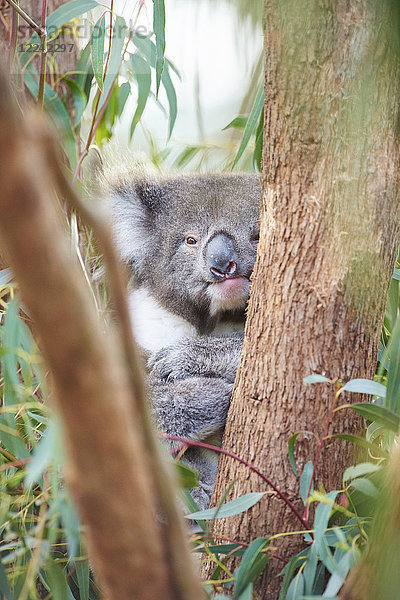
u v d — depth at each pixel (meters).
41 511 3.89
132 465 2.07
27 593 3.78
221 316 5.90
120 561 2.22
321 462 3.77
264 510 3.81
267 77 3.79
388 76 3.65
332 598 3.14
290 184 3.79
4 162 1.62
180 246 5.88
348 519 3.83
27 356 4.06
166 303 6.03
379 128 3.68
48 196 1.72
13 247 1.71
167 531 2.26
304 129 3.71
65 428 2.00
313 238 3.74
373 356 3.88
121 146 7.15
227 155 7.65
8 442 4.14
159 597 2.27
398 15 3.29
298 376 3.79
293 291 3.79
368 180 3.69
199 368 5.68
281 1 3.62
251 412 3.91
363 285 3.73
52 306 1.79
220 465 4.06
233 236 5.68
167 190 6.13
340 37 3.61
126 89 6.38
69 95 6.52
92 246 5.61
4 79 1.62
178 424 5.37
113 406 1.96
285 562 3.73
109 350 1.96
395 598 2.68
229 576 3.84
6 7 6.07
